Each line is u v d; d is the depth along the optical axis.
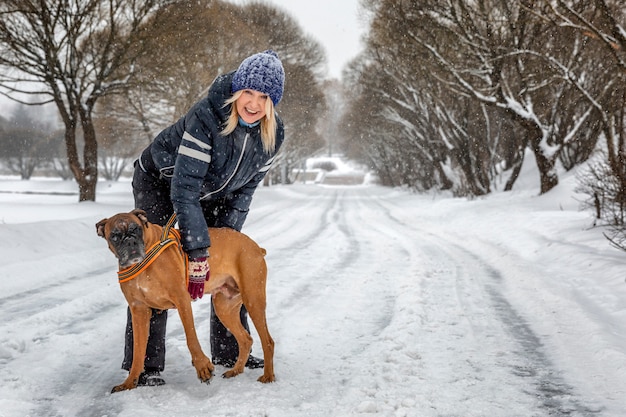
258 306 4.14
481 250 11.14
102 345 5.15
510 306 6.58
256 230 15.45
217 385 4.09
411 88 28.73
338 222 18.11
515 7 17.72
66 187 50.75
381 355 4.81
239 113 3.93
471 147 24.92
